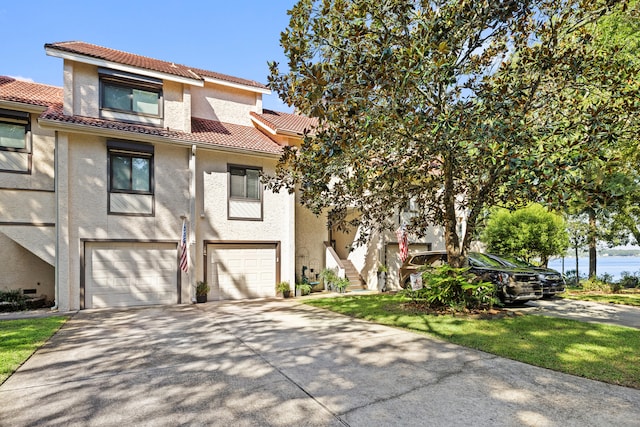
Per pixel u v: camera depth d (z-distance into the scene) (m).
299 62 6.39
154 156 11.81
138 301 11.34
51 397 4.14
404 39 6.30
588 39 6.91
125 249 11.30
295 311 10.17
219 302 12.21
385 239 16.34
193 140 12.09
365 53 6.35
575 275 17.44
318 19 6.59
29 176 11.12
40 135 11.41
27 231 10.77
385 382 4.50
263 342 6.57
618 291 13.95
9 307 10.49
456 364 5.18
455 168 8.62
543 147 6.46
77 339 6.89
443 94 7.99
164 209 11.86
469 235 9.11
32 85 13.41
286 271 13.95
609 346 5.91
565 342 6.18
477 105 6.62
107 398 4.11
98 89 11.45
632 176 11.26
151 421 3.55
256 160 13.63
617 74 6.69
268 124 14.38
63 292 10.30
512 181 6.20
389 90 5.94
